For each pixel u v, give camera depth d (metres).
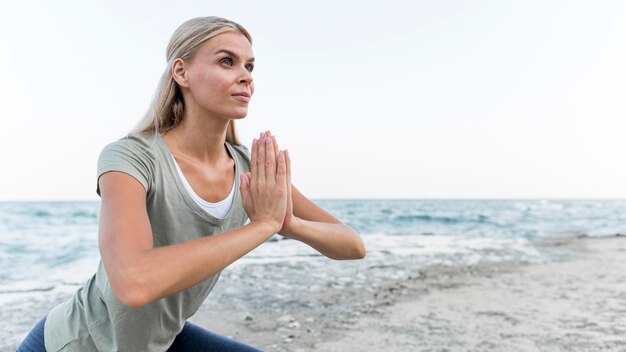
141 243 1.29
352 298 5.79
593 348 3.89
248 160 1.83
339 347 3.93
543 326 4.54
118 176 1.39
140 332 1.65
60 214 26.67
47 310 5.47
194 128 1.60
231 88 1.54
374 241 14.92
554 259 9.55
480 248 12.01
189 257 1.26
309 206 1.98
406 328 4.49
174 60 1.56
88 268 9.36
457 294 6.02
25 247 13.55
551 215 30.16
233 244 1.35
